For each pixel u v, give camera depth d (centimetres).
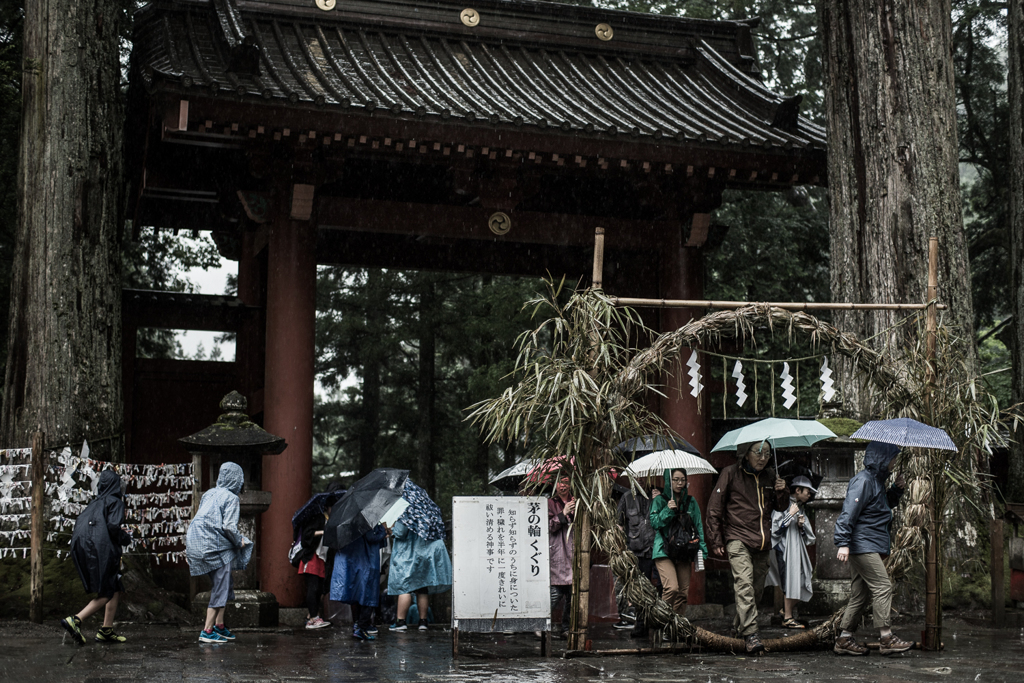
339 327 3097
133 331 1441
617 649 777
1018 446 1235
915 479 817
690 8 2553
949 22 1327
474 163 1388
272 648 836
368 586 919
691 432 1450
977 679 625
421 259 1728
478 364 2961
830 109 1363
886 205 1275
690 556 871
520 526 767
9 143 1611
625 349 798
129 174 1614
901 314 1236
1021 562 1044
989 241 2039
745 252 2300
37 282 1187
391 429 3347
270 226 1319
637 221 1519
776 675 646
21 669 674
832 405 1116
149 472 1204
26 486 1093
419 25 1623
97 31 1254
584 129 1324
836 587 1071
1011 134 1293
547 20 1705
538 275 1759
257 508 1071
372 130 1273
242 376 1486
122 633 978
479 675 646
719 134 1391
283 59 1434
